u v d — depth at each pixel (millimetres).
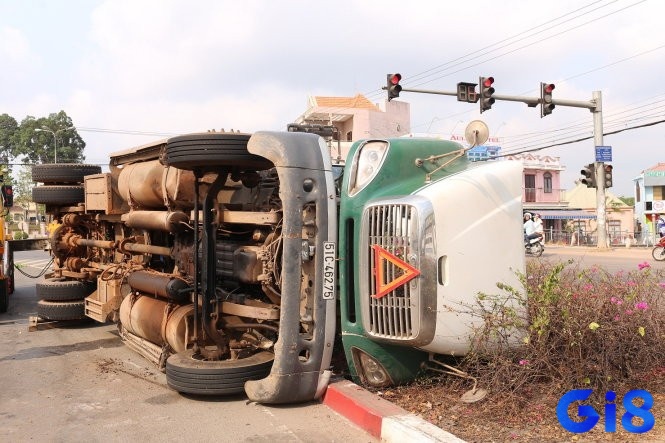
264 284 5359
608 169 25328
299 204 4934
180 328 5844
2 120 82000
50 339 8422
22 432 4672
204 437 4449
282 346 4902
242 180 5773
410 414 4340
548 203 53438
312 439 4340
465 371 4844
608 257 22391
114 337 8477
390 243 4648
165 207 6805
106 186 7918
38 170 9516
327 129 6973
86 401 5434
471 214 4699
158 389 5770
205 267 5508
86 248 9523
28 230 59844
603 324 4676
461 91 19375
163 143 6277
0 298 10914
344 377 5543
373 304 4762
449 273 4566
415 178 5023
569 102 23484
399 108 40812
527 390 4582
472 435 4051
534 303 4832
